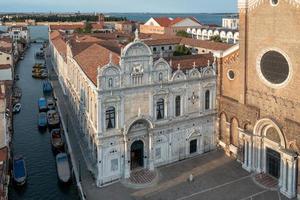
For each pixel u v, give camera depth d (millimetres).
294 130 58906
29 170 74375
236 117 71125
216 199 59688
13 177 68625
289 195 60156
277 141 63688
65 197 65188
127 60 62062
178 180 65562
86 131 75375
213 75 73250
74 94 95125
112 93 61688
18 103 114500
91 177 67125
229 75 72125
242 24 66062
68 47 108188
